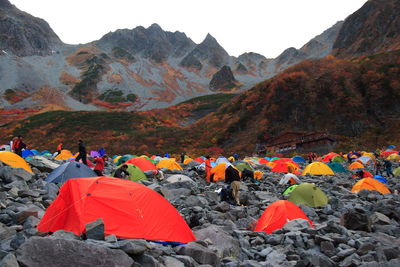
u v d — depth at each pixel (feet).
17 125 407.64
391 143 200.44
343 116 244.42
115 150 284.20
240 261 21.44
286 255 22.52
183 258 19.17
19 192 33.45
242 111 309.01
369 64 288.30
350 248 23.27
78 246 15.70
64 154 88.58
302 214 30.81
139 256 17.17
